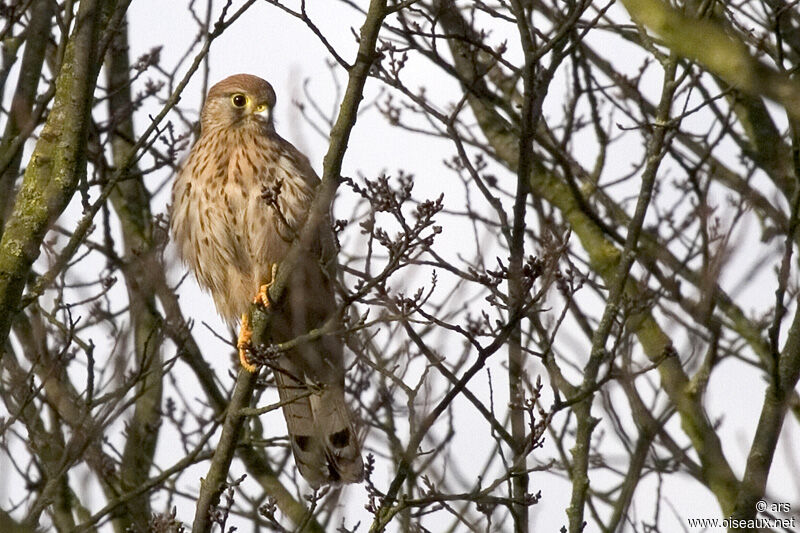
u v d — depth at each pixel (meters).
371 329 12.04
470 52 11.43
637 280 12.59
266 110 11.91
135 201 14.28
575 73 12.42
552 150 12.17
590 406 10.06
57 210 8.74
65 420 11.49
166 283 11.77
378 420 11.44
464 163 10.72
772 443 9.92
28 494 11.71
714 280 9.11
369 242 8.88
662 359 9.80
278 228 11.62
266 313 9.88
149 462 12.98
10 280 8.64
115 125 13.08
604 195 12.99
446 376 9.49
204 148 11.99
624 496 9.84
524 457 9.41
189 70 9.74
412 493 10.24
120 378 10.24
